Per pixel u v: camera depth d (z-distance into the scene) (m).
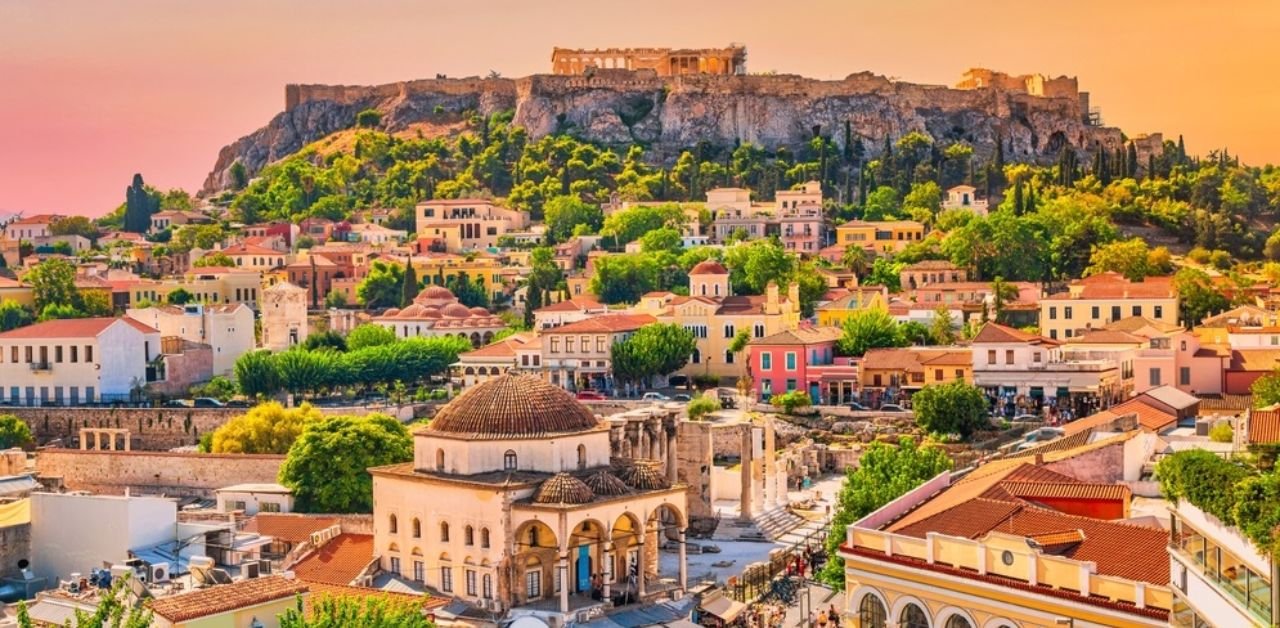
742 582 165.62
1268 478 73.81
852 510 139.50
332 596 112.31
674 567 177.88
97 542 146.75
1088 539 105.69
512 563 154.75
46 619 116.62
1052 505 116.94
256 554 158.62
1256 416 134.38
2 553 147.38
